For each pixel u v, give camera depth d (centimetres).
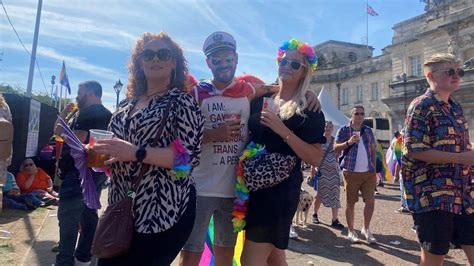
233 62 312
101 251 207
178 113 227
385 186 1555
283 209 267
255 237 270
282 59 296
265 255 271
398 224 764
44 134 1061
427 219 291
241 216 278
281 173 266
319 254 537
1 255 467
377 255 542
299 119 276
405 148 302
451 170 290
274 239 266
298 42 294
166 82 246
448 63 298
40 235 571
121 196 226
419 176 298
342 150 619
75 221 394
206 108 311
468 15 2738
